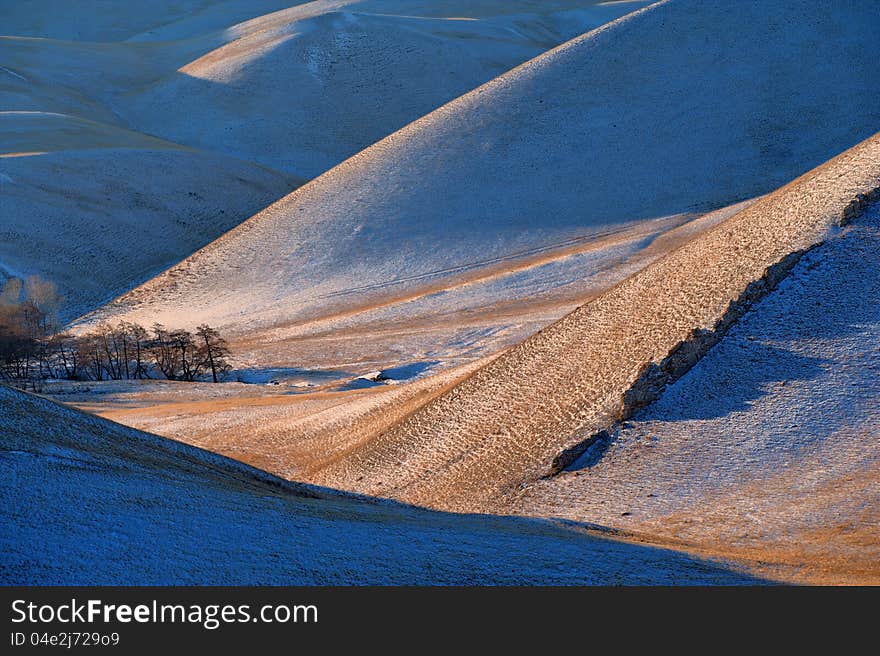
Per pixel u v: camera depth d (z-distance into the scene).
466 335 110.44
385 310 126.19
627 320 55.25
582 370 52.59
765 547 32.34
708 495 38.19
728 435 41.91
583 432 46.03
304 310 133.88
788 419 41.69
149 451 38.56
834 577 27.69
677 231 135.50
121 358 116.06
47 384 96.75
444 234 149.38
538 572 27.31
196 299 143.75
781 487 37.41
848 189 54.84
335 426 64.38
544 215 149.88
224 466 42.31
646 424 44.88
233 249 156.88
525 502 41.88
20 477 29.19
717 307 50.38
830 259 50.59
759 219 57.91
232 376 105.94
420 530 31.11
